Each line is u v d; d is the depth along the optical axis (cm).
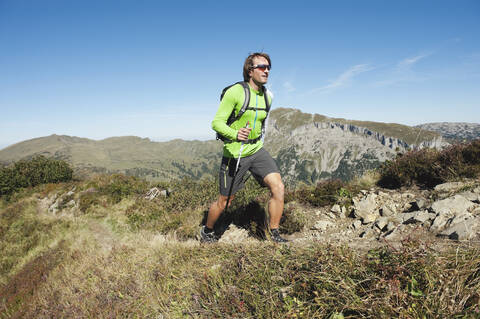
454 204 320
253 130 323
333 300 170
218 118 313
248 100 308
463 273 164
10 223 1322
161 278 273
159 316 224
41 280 568
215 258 286
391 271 177
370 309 151
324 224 449
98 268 363
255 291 203
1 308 521
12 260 972
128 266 332
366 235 375
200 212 729
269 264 230
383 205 440
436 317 140
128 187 1212
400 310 149
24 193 1720
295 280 202
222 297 208
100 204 1152
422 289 162
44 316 299
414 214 355
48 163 1970
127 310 240
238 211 521
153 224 822
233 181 343
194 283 244
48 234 1064
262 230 425
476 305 137
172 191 1061
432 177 479
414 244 196
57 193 1517
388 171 544
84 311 261
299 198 565
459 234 249
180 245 374
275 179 329
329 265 196
